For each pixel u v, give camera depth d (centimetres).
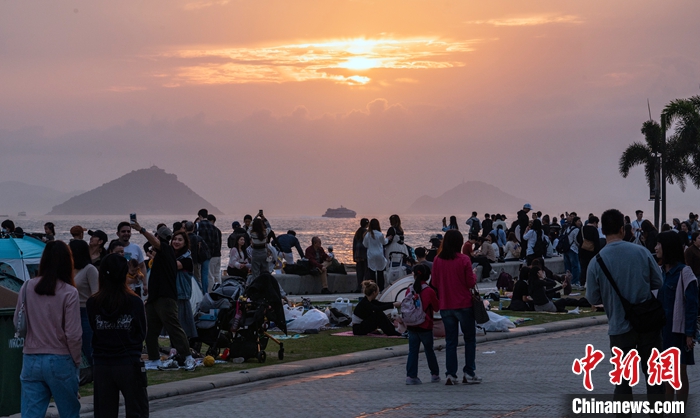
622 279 770
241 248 2145
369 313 1694
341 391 1078
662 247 843
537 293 2148
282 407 966
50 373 762
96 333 764
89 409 987
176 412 951
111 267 768
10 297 950
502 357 1389
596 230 2697
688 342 818
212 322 1371
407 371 1139
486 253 3133
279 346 1490
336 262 2697
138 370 768
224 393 1095
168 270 1241
